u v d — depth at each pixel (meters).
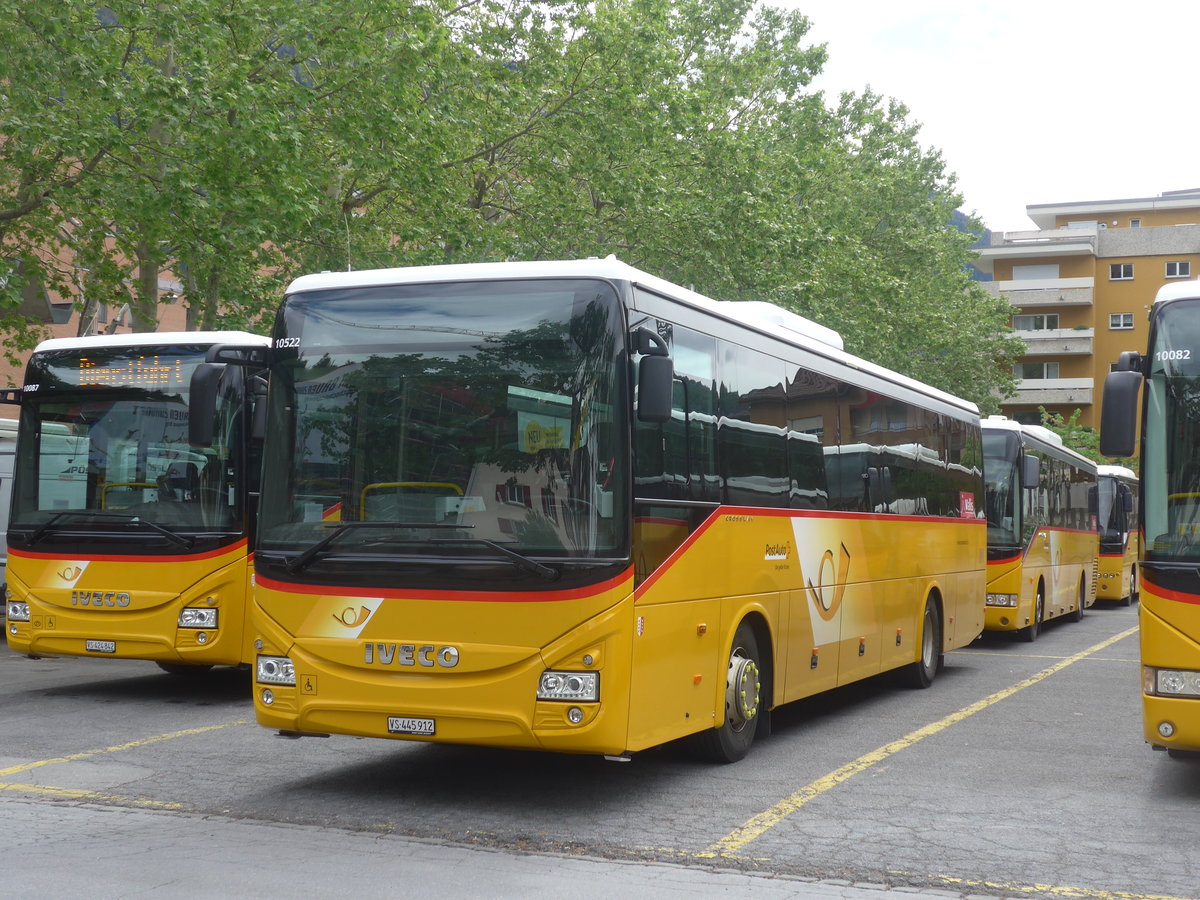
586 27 27.66
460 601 7.71
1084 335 82.19
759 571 9.91
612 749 7.60
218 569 12.12
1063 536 24.14
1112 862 6.96
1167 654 8.27
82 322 27.06
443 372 8.06
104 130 20.73
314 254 25.34
